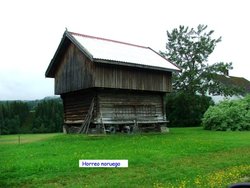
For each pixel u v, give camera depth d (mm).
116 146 21203
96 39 35656
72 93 34562
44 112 68125
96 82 30656
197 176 12766
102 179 12430
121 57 32156
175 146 20703
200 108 53812
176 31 56125
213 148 19953
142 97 35281
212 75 54125
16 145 23938
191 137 27672
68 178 12695
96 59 29547
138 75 33781
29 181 12359
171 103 54969
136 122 33938
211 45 54688
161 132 35281
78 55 32344
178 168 14148
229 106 42562
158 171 13672
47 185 11719
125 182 11898
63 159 16250
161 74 35875
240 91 56875
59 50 33812
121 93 33469
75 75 32625
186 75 53625
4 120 66625
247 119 40750
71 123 34531
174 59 55062
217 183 11656
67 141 25031
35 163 15242
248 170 13711
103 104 31938
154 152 18266
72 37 32344
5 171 13992
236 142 23203
